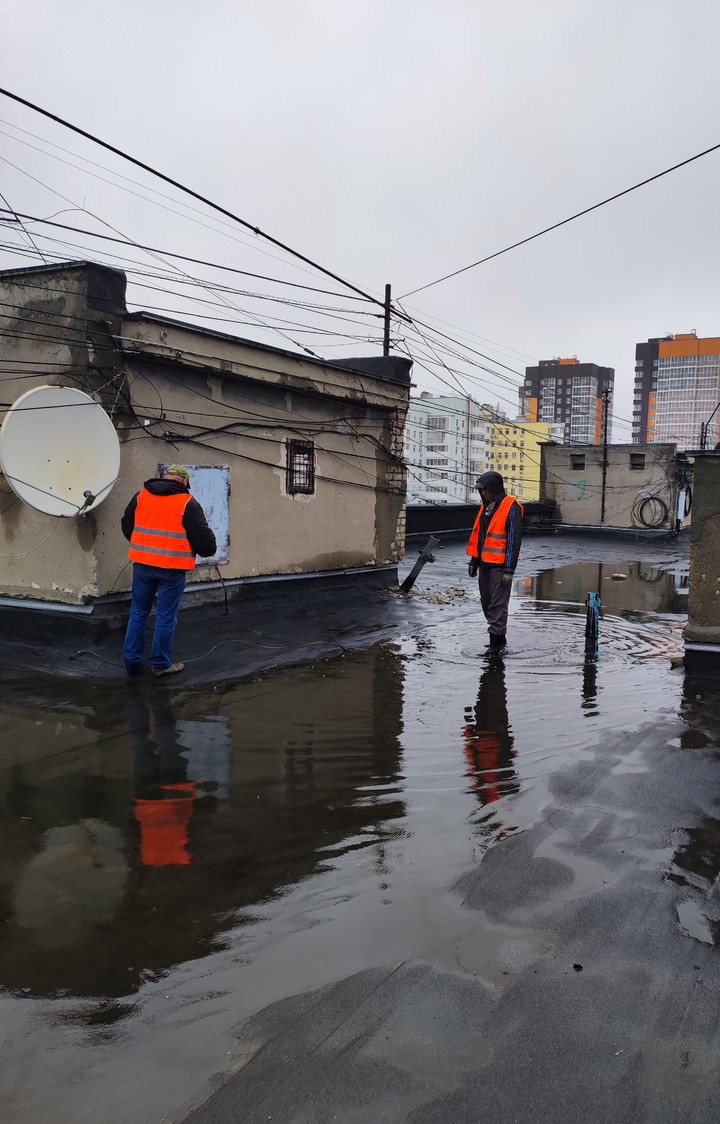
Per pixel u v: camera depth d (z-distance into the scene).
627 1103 1.95
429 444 96.44
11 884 3.07
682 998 2.36
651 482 32.16
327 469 10.21
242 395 8.72
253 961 2.56
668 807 3.80
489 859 3.26
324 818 3.70
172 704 5.58
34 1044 2.18
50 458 6.31
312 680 6.34
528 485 100.88
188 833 3.54
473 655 7.36
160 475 7.71
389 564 11.63
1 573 7.36
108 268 6.89
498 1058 2.10
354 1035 2.19
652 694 5.97
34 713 5.34
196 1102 1.96
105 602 7.09
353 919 2.80
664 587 13.46
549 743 4.79
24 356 7.18
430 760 4.49
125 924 2.79
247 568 9.02
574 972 2.48
